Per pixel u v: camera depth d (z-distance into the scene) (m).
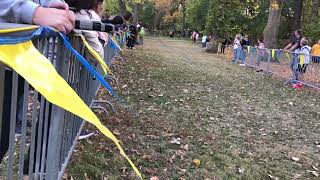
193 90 10.52
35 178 2.56
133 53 21.89
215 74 15.13
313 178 4.90
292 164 5.33
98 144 5.02
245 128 6.96
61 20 2.24
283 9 37.97
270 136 6.61
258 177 4.70
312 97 11.23
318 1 33.41
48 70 1.85
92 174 4.14
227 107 8.63
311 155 5.79
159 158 4.92
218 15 32.53
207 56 27.31
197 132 6.32
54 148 2.76
